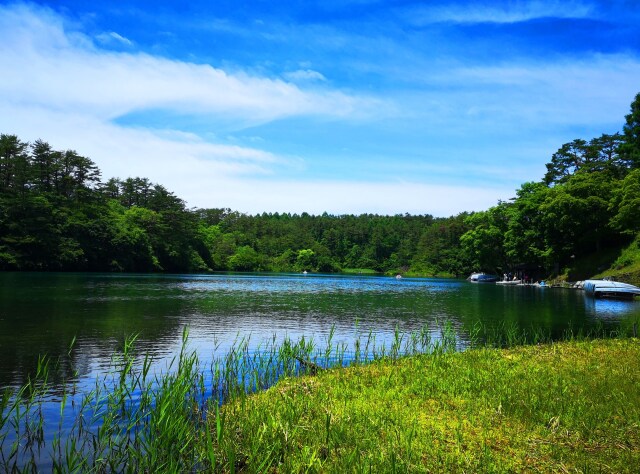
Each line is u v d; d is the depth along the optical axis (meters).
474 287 72.12
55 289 43.25
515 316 30.73
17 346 17.31
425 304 39.69
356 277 124.12
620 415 9.11
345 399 10.20
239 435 8.24
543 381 11.69
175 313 28.88
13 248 76.25
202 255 130.00
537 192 84.50
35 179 85.50
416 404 9.94
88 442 8.49
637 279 54.16
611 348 16.89
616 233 69.38
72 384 12.41
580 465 6.98
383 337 21.72
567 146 98.44
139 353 16.59
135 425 9.28
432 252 145.88
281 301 40.28
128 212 107.88
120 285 52.84
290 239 186.75
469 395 10.56
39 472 7.35
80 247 85.25
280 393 10.59
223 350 17.58
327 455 7.30
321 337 21.33
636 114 66.94
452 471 6.75
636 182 60.53
